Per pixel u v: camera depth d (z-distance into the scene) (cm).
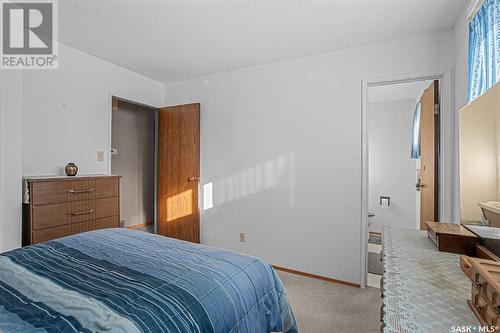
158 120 379
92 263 126
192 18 212
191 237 348
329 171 272
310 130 282
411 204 447
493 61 133
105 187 252
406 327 72
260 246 310
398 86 380
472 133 109
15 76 198
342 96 266
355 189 260
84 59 278
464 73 194
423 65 233
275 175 301
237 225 325
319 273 276
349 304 225
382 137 469
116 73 313
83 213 232
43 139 245
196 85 356
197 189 345
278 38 245
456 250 129
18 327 79
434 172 242
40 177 221
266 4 193
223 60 297
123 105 441
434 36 229
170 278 112
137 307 90
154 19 213
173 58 293
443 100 228
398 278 102
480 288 75
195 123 345
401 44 242
